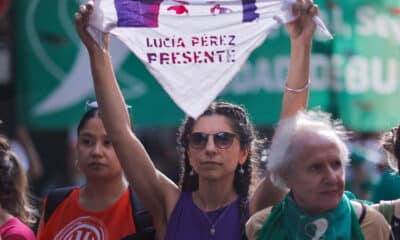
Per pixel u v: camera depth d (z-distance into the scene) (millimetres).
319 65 21438
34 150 22250
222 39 10664
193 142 10531
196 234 10430
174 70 10594
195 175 10961
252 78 21203
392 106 22375
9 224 11445
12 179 11867
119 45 20641
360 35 21938
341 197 9336
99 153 12000
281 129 9602
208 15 10672
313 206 9297
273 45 21234
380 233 9492
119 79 20672
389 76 22375
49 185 24672
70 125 20781
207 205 10594
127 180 11609
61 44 20703
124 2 10664
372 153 20594
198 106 10422
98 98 10781
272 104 21281
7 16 21469
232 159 10508
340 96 21688
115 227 11812
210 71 10609
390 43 22344
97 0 10594
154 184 10820
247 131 10695
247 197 10703
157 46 10664
